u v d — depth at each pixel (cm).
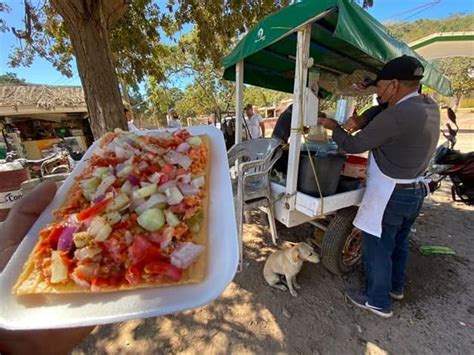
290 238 332
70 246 73
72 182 99
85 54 309
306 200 211
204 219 84
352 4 170
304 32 187
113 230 75
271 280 243
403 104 162
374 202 184
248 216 369
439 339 186
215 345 188
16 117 1076
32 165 515
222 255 73
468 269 262
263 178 245
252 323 205
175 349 186
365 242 201
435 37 528
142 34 503
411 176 174
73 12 294
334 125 201
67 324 59
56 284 67
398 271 216
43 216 85
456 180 411
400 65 167
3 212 284
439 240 321
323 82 384
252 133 627
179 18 515
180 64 1416
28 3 359
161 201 83
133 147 105
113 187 87
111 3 325
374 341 187
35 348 73
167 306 61
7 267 71
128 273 67
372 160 189
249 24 529
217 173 105
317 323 203
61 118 1186
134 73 550
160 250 73
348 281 249
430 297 226
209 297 62
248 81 391
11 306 63
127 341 193
